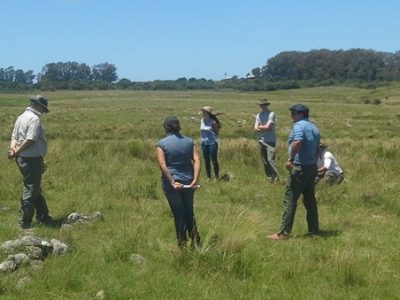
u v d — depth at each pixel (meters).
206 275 6.86
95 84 186.00
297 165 8.85
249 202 11.66
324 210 10.96
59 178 13.51
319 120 50.62
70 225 9.05
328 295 6.36
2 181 12.74
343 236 9.03
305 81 185.00
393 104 90.25
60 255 7.48
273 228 9.58
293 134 8.83
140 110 63.22
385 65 187.62
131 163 16.22
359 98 110.56
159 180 13.73
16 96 112.69
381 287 6.65
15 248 7.38
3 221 9.59
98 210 10.38
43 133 9.26
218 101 98.81
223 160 16.70
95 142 19.16
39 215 9.58
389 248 8.37
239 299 6.23
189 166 7.94
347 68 187.88
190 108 70.62
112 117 49.53
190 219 7.95
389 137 31.84
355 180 13.86
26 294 6.21
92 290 6.41
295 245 8.44
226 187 13.02
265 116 14.12
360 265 7.23
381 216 10.71
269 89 175.88
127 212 10.26
